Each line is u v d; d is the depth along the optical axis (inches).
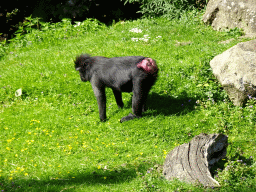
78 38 737.0
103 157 352.8
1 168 339.9
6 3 897.5
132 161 344.2
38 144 386.9
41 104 484.4
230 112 426.6
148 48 613.9
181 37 692.1
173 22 790.5
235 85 430.3
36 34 765.9
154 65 389.7
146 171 304.8
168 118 425.7
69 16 880.3
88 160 349.1
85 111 460.1
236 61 443.8
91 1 882.8
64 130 417.7
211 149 306.2
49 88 509.0
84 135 404.2
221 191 258.4
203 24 773.3
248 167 294.4
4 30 910.4
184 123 414.9
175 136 394.3
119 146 374.6
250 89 424.8
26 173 321.7
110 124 421.7
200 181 268.8
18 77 546.9
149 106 459.8
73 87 510.3
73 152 370.6
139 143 386.3
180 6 836.0
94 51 619.5
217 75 468.4
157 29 735.7
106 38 697.0
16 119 445.4
